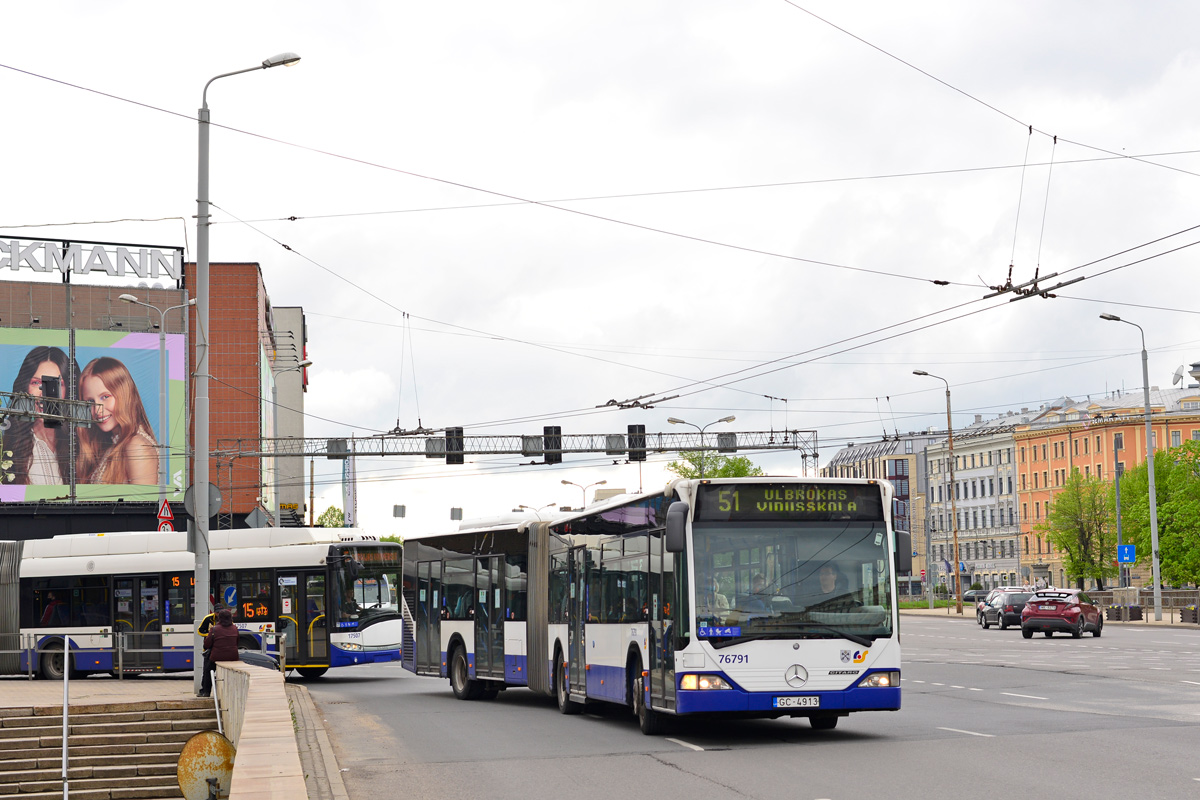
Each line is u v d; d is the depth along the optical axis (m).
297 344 111.94
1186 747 14.27
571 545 21.30
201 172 25.06
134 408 72.31
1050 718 17.89
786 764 13.74
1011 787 11.67
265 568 32.25
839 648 15.73
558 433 47.00
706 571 15.75
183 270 75.12
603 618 19.38
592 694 19.91
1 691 27.78
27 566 34.06
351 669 40.38
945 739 15.70
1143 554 87.38
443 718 20.64
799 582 15.87
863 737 16.20
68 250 72.62
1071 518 102.44
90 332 71.88
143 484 72.00
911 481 171.12
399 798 11.94
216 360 75.81
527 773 13.54
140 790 21.25
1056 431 131.12
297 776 8.27
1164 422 119.94
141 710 22.39
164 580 33.00
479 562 25.48
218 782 16.31
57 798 20.94
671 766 13.84
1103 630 56.34
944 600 122.56
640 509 17.78
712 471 80.81
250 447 75.50
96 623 33.28
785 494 16.06
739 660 15.59
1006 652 36.91
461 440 47.06
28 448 69.06
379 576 32.56
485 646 24.89
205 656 23.47
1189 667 28.36
